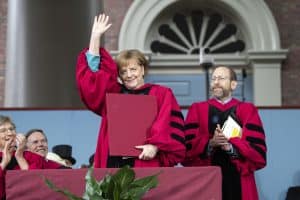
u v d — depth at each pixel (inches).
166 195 431.5
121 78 536.4
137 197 395.5
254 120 629.3
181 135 511.2
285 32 1691.7
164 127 494.0
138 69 533.0
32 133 744.3
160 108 514.3
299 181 853.8
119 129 485.4
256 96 1648.6
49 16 1046.4
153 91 530.0
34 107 950.4
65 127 899.4
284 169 856.9
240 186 609.3
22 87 1035.3
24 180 430.3
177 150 498.6
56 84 1032.2
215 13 1734.7
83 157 892.6
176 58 1690.5
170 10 1722.4
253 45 1676.9
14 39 1055.6
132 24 1662.2
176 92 1692.9
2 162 570.6
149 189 409.4
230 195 609.3
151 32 1711.4
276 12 1701.5
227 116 634.2
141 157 482.3
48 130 900.6
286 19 1699.1
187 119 647.1
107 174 415.8
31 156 658.2
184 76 1699.1
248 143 605.3
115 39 1658.5
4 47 1660.9
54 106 1025.5
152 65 1691.7
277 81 1652.3
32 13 1047.6
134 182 401.1
